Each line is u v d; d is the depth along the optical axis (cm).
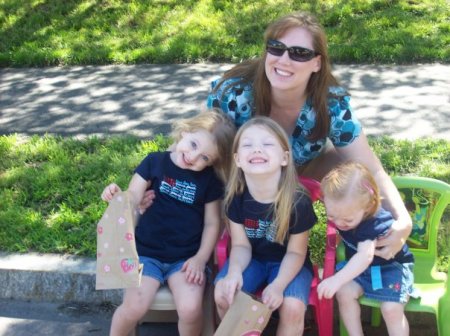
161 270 182
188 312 172
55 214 244
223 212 184
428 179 191
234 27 481
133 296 174
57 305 214
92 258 219
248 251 179
